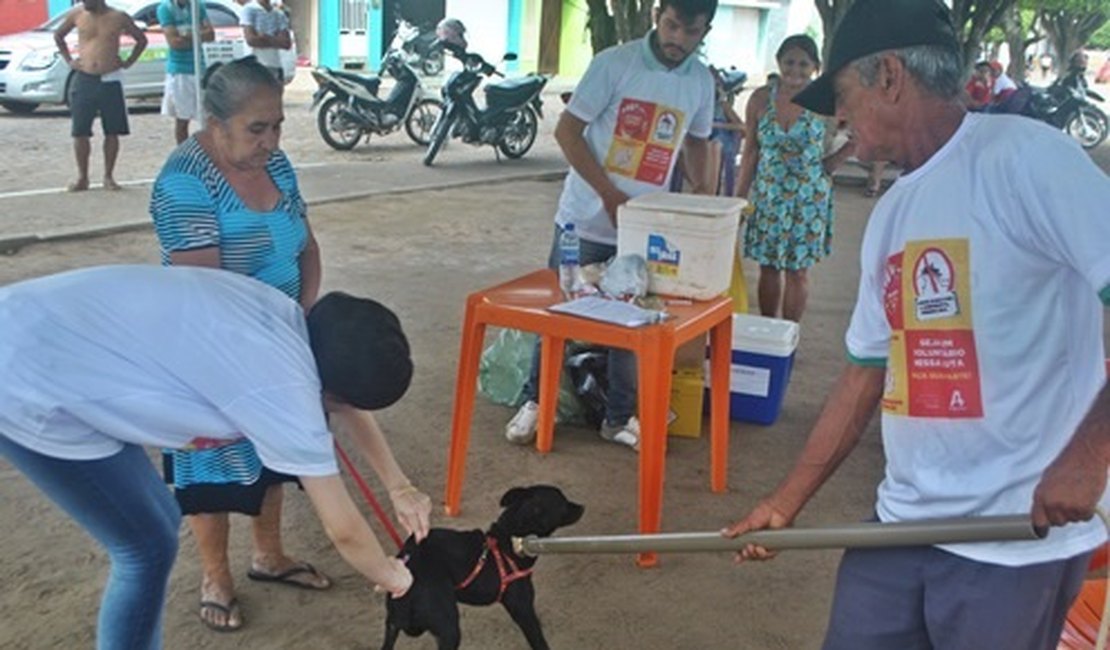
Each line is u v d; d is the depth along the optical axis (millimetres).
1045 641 1778
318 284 2967
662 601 3188
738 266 4895
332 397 2037
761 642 2998
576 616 3088
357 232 7941
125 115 8453
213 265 2535
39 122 11852
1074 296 1643
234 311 1978
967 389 1705
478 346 3514
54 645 2805
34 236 6883
